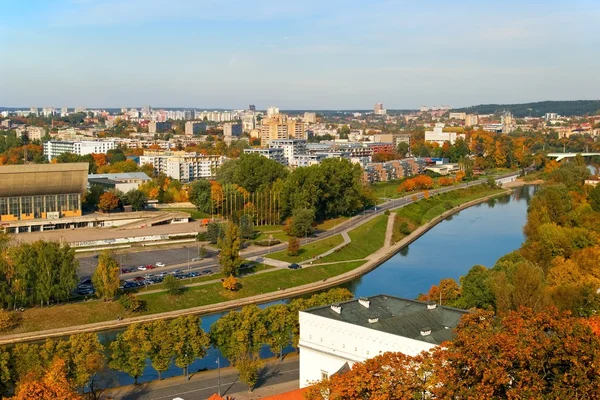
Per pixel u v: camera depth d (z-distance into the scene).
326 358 180.50
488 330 143.50
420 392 132.00
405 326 174.00
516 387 125.12
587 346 127.62
